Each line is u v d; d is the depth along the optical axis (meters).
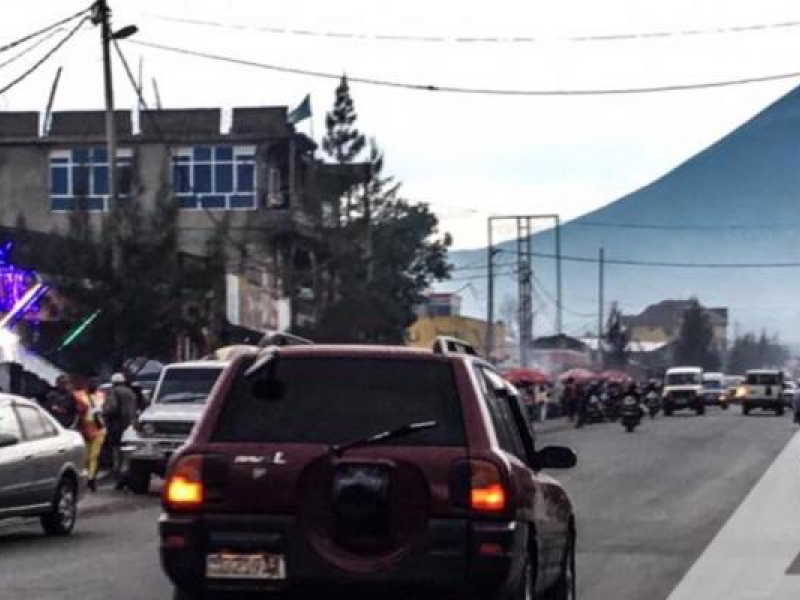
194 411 35.84
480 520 12.31
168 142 77.44
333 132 77.88
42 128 80.69
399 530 12.31
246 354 13.02
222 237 59.91
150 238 45.81
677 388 101.38
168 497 12.52
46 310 49.62
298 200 75.12
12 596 18.66
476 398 12.71
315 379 12.86
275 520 12.35
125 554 23.42
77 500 26.92
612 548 24.45
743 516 29.81
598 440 61.06
